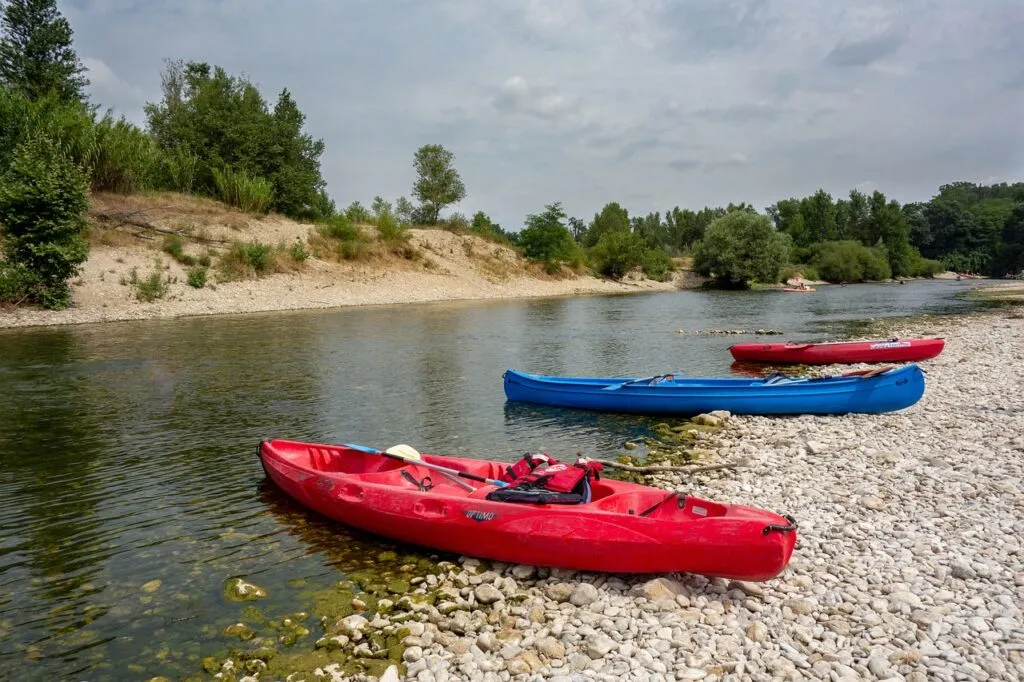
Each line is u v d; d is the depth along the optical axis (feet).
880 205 347.97
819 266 266.36
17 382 52.01
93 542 24.71
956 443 35.22
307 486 27.02
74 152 116.26
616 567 21.39
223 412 43.88
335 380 54.70
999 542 22.47
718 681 15.83
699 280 229.45
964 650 16.52
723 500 27.86
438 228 190.90
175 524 26.37
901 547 22.58
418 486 27.04
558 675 16.25
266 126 153.17
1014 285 235.40
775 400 43.86
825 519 25.34
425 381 55.16
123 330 80.74
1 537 25.08
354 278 136.98
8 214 84.94
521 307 131.85
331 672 16.96
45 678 16.88
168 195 134.10
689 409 44.57
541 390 47.42
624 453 36.37
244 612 20.01
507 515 22.36
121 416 42.55
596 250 214.90
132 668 17.31
